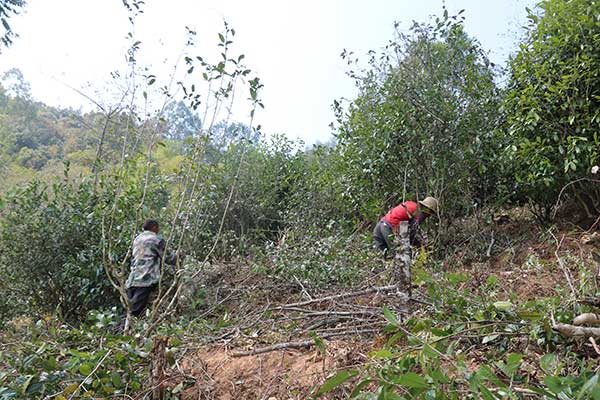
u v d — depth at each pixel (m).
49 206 6.20
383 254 5.73
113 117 4.82
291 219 9.33
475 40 7.09
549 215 6.43
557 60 5.55
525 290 4.18
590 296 2.98
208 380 3.25
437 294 3.20
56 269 6.11
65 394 2.95
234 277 6.27
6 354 3.64
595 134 5.13
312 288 5.30
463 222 6.93
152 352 3.08
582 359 2.40
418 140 6.81
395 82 7.02
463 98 6.71
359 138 7.39
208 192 6.55
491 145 6.57
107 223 6.12
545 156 5.77
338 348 3.31
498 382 1.79
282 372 3.18
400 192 7.10
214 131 4.44
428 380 1.94
